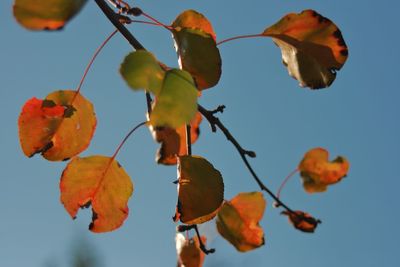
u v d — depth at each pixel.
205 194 0.83
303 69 0.87
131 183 0.85
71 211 0.84
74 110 0.85
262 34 0.86
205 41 0.82
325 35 0.86
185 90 0.76
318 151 1.00
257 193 0.94
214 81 0.82
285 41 0.87
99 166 0.85
